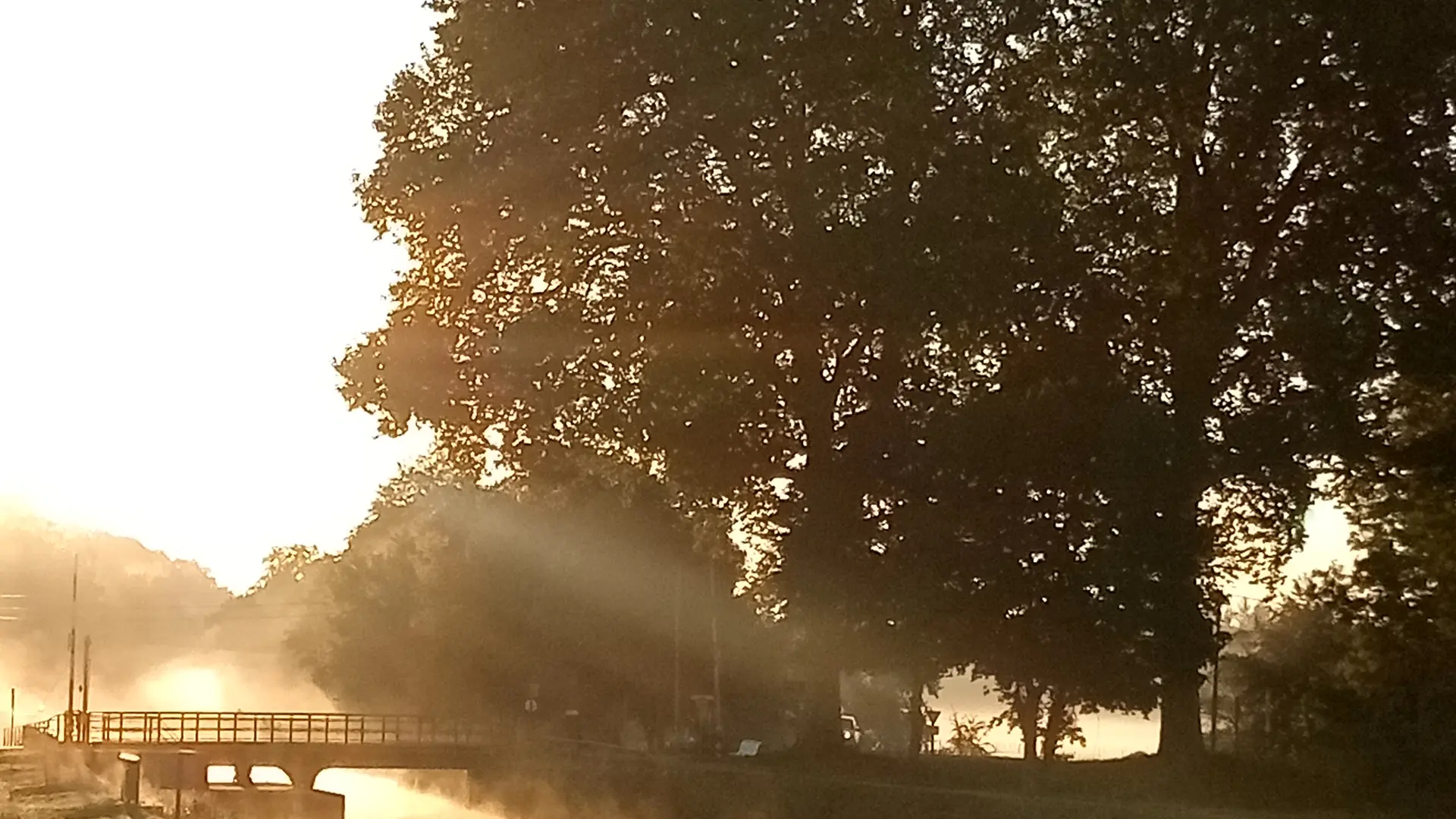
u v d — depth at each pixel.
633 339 39.78
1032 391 36.75
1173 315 37.78
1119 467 35.06
